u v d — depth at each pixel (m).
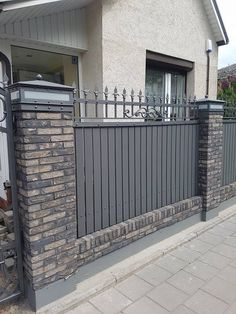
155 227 3.63
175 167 4.03
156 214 3.63
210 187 4.44
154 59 5.68
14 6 3.38
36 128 2.31
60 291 2.60
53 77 6.05
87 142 2.89
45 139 2.38
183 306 2.58
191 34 6.33
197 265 3.26
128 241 3.29
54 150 2.44
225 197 4.99
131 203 3.44
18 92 2.23
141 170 3.52
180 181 4.14
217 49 7.20
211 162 4.39
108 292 2.78
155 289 2.82
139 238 3.43
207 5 6.44
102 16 4.57
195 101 4.27
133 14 5.05
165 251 3.51
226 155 5.05
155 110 3.64
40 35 4.34
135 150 3.42
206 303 2.62
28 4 3.49
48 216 2.45
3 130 2.39
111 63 4.79
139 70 5.27
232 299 2.67
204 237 4.01
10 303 2.55
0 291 2.52
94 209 3.03
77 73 5.14
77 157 2.82
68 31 4.66
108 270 3.08
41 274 2.45
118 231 3.16
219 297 2.70
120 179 3.27
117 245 3.17
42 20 4.33
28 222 2.35
